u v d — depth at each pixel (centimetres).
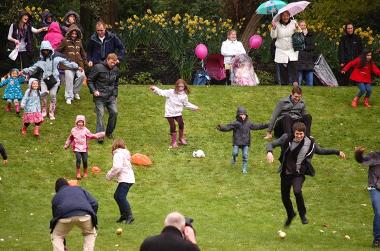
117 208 1895
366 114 2619
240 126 2162
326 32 3472
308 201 1989
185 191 2034
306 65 2884
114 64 2291
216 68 3123
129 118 2517
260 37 3216
